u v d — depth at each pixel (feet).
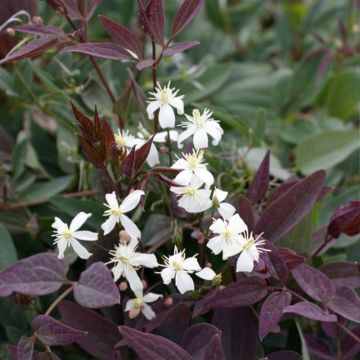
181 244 1.50
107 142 1.41
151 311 1.41
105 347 1.49
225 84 2.63
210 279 1.33
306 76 2.43
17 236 1.83
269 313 1.36
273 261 1.41
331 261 1.64
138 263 1.34
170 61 2.55
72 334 1.33
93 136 1.39
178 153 1.72
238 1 3.23
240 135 2.26
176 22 1.47
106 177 1.52
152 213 1.71
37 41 1.49
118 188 1.46
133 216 1.69
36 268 1.41
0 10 1.92
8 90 1.92
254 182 1.62
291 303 1.53
